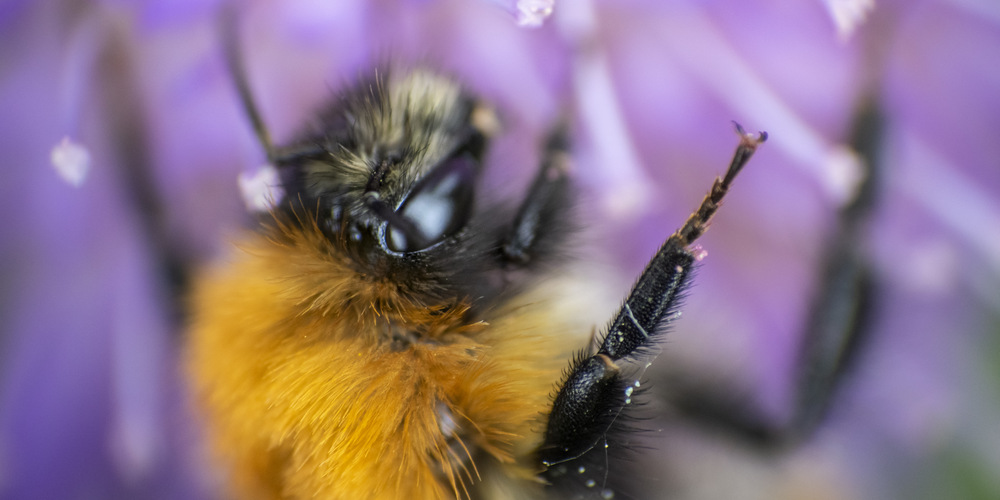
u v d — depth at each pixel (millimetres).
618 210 49
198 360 47
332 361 46
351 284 46
